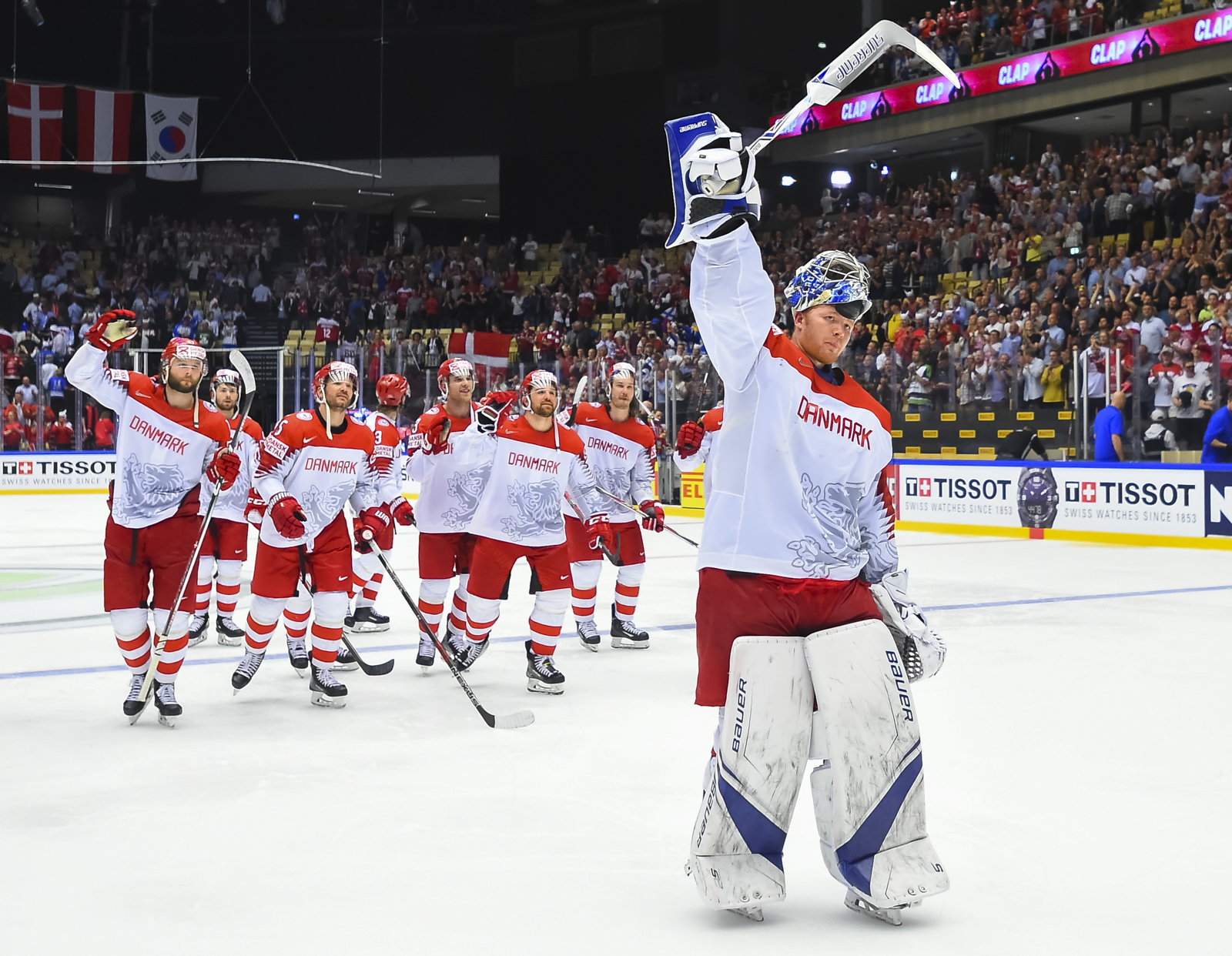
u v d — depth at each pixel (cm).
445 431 616
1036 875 303
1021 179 2161
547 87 3012
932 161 2631
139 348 2280
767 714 265
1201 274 1619
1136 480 1322
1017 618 787
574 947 256
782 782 268
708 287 260
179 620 493
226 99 3098
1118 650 659
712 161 247
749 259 257
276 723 492
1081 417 1426
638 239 2939
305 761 425
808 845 334
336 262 3019
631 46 2895
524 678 598
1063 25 2153
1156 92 2122
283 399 2095
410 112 3088
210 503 503
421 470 622
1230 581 993
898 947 256
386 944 257
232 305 2680
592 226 3002
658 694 556
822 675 264
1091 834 338
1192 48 1945
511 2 2997
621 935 263
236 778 402
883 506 284
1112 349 1389
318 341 2314
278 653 678
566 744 453
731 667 267
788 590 269
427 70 3070
